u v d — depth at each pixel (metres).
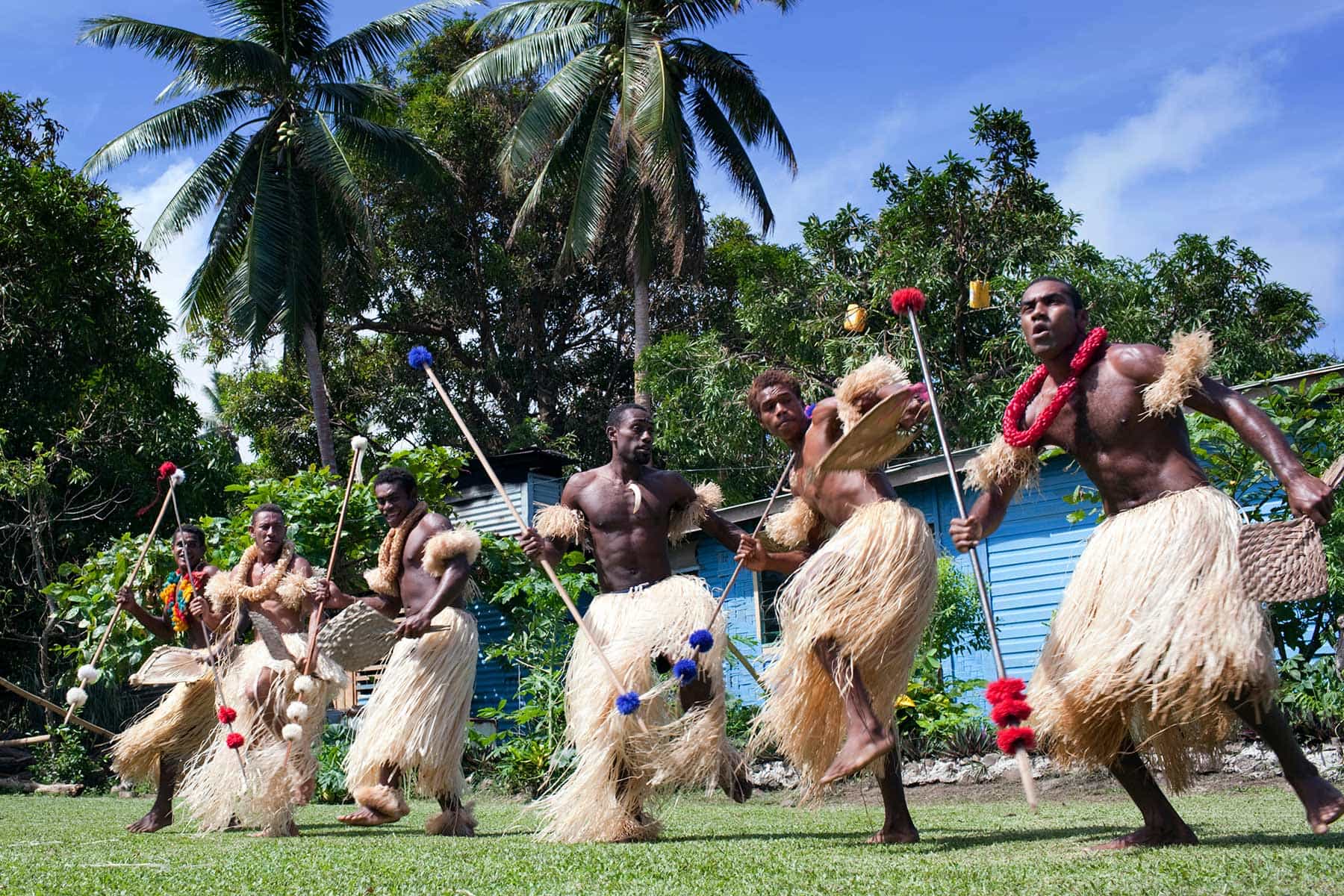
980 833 4.11
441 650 5.05
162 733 5.55
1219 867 2.54
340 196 19.92
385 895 2.62
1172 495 3.18
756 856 3.28
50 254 16.52
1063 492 10.12
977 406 16.19
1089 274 15.98
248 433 26.12
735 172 20.70
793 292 18.28
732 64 20.09
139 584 10.13
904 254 17.11
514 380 25.89
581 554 10.61
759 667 11.78
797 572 3.87
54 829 5.56
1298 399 7.37
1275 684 2.98
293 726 4.88
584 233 19.20
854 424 3.80
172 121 19.70
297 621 5.61
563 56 19.81
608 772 4.37
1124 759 3.23
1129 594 3.08
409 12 20.50
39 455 14.78
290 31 20.25
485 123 25.11
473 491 15.62
